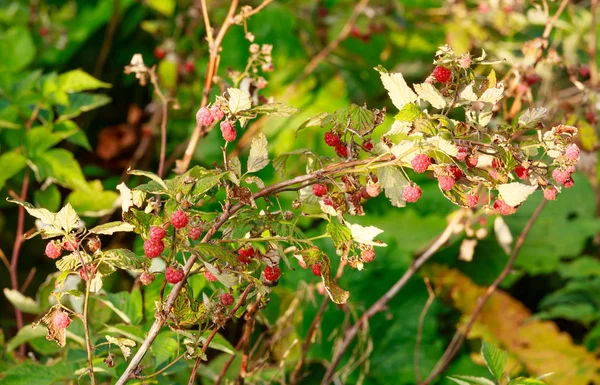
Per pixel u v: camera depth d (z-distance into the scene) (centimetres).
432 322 267
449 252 294
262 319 212
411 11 330
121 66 352
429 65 335
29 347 247
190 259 159
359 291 271
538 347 266
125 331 189
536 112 157
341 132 162
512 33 317
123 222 159
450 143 153
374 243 158
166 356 187
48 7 357
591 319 268
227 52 317
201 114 158
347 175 161
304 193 167
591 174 295
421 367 258
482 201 227
